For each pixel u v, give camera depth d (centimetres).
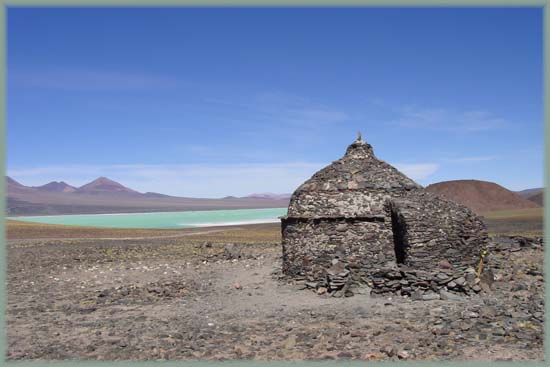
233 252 2877
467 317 1229
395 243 1825
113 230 7556
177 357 1030
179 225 11012
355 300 1534
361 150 2041
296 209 1927
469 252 1769
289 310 1462
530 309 1290
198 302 1650
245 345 1104
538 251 2345
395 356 982
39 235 6184
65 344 1166
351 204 1848
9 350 1123
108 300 1723
